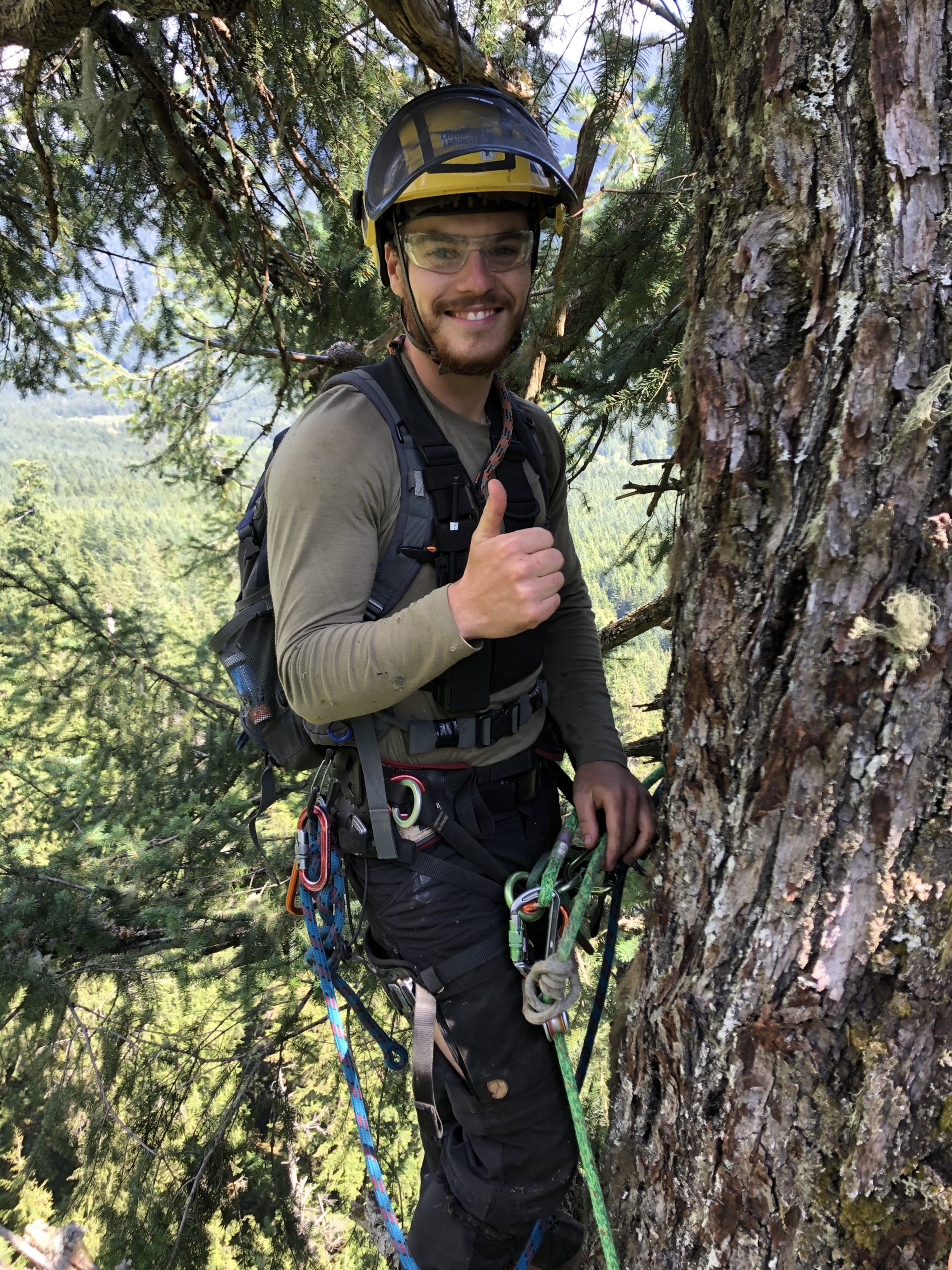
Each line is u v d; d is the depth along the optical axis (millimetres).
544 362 3283
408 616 1154
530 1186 1384
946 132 894
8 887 4492
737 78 1055
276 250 4707
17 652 5512
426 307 1389
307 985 5098
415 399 1390
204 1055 5461
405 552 1313
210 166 4023
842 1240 1030
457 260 1372
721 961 1128
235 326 5863
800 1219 1063
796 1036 1065
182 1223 4562
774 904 1073
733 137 1066
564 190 1436
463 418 1458
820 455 993
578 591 1702
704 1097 1154
